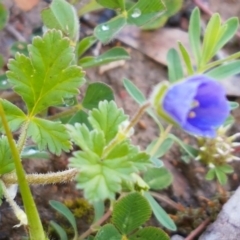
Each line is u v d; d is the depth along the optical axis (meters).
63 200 0.17
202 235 0.16
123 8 0.16
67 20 0.16
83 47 0.17
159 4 0.16
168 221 0.15
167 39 0.20
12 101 0.18
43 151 0.15
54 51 0.12
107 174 0.11
